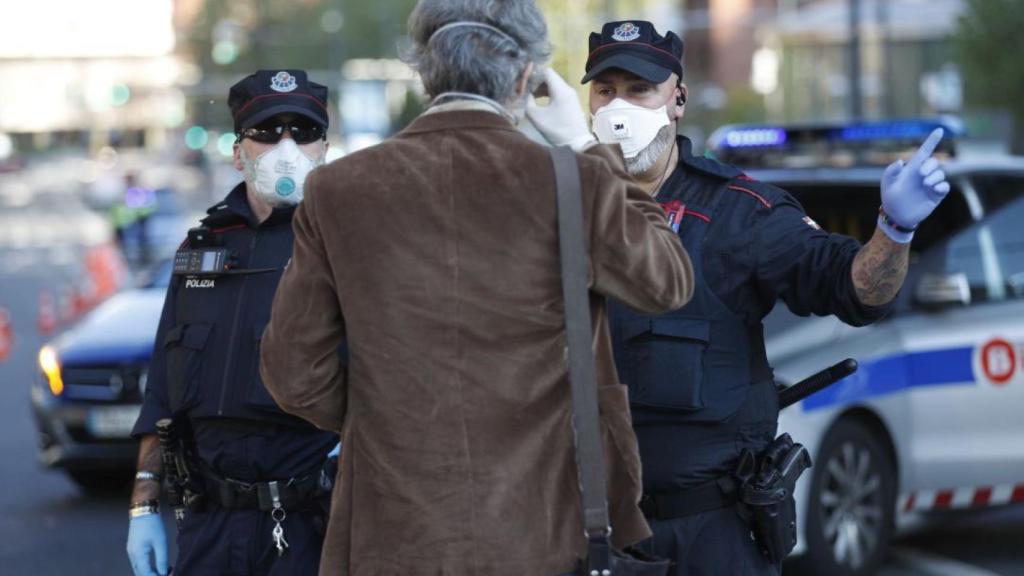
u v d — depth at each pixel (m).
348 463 9.95
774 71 179.75
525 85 10.10
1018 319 23.39
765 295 12.22
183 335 12.96
